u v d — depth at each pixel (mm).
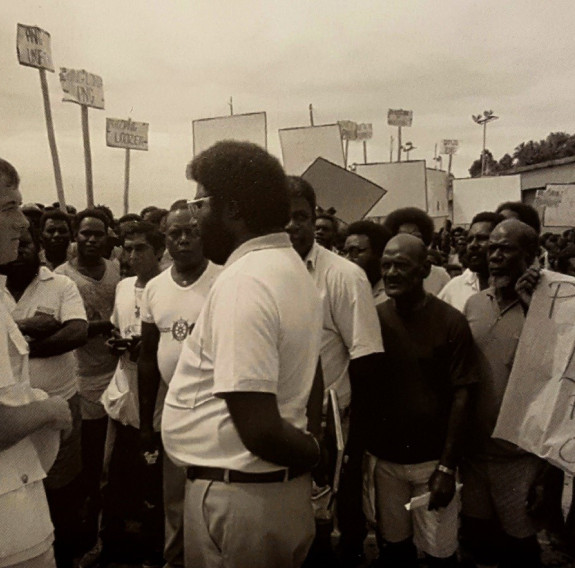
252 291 1613
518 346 2754
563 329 2703
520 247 2848
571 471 2631
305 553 1834
